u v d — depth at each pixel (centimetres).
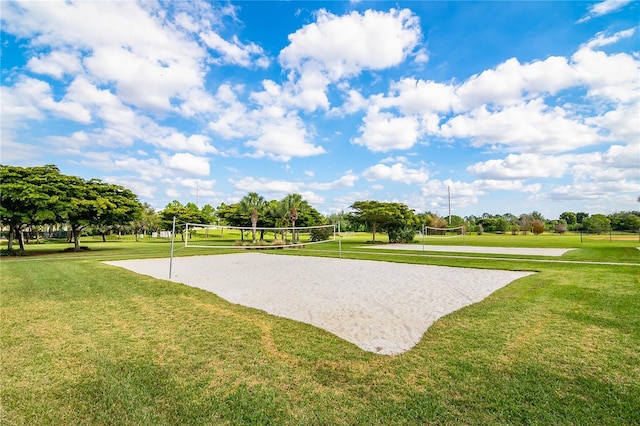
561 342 455
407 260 1605
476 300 723
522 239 4197
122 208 2442
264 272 1202
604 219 5503
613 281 916
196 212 5131
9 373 367
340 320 575
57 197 1938
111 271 1141
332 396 320
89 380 352
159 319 575
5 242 3853
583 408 295
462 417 283
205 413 291
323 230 3491
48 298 729
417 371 370
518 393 321
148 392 328
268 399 314
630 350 426
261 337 483
